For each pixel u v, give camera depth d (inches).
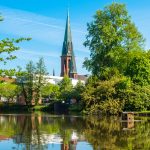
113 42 3287.4
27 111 4060.0
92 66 3351.4
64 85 5570.9
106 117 2596.0
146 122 2101.4
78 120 2287.2
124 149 1060.5
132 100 2760.8
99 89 2925.7
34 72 4653.1
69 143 1192.8
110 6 3361.2
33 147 1112.2
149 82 2938.0
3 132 1524.4
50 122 2114.9
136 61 2955.2
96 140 1261.1
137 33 3403.1
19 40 1117.1
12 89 5054.1
